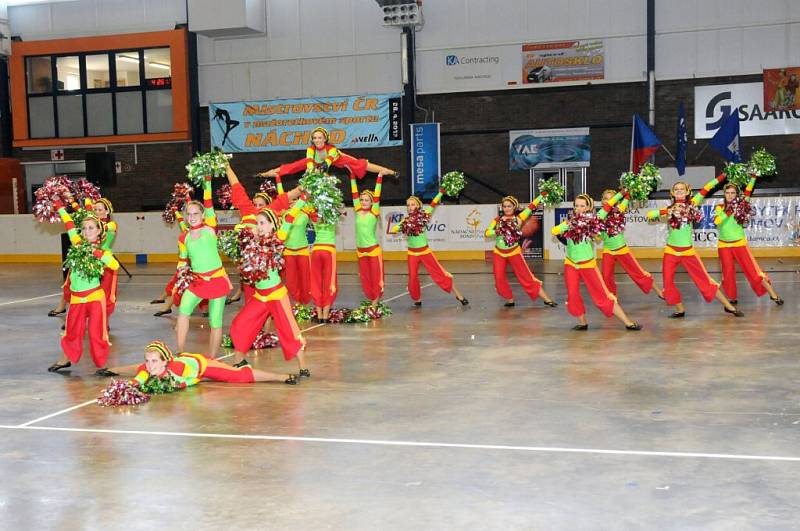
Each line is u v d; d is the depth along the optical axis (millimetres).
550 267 19625
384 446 5941
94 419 6867
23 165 28422
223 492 5078
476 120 24797
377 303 12680
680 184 11562
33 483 5316
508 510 4688
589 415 6664
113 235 11430
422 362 9023
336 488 5102
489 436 6137
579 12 23766
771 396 7164
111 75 27234
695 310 12414
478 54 24547
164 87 26859
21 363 9523
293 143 26047
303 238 12242
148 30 26781
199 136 26844
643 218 20969
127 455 5852
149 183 27375
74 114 27734
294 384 8023
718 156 23297
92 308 8688
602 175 24109
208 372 7984
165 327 12109
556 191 12172
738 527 4398
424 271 19781
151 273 21109
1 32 27812
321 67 25688
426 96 25062
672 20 23188
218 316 8906
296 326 8266
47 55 27688
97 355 8711
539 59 24156
